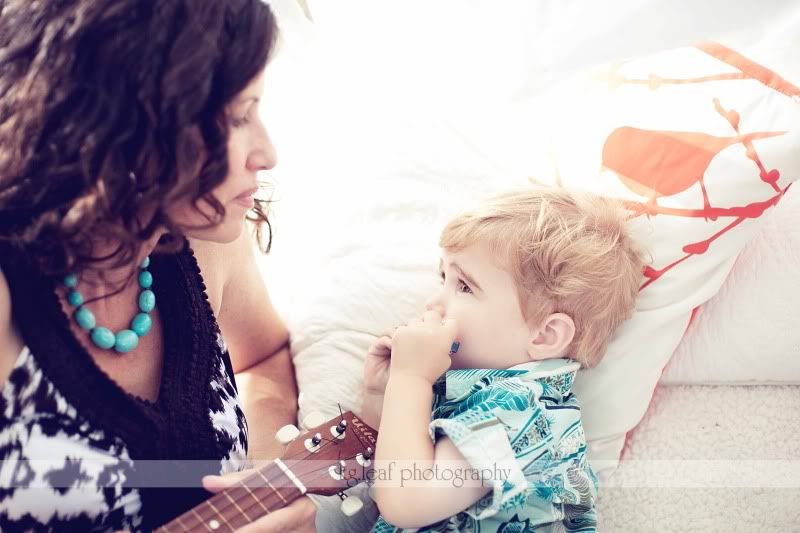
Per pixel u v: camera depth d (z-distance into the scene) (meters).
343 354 1.04
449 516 0.84
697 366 1.06
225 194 0.68
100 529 0.71
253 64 0.61
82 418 0.67
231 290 0.98
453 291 0.96
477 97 1.23
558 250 0.92
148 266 0.78
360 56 1.31
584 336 0.95
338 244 1.12
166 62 0.58
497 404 0.87
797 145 0.91
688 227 0.96
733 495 0.98
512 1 1.16
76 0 0.58
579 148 1.07
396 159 1.15
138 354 0.76
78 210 0.61
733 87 0.98
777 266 1.03
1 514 0.65
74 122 0.58
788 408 1.05
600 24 1.10
